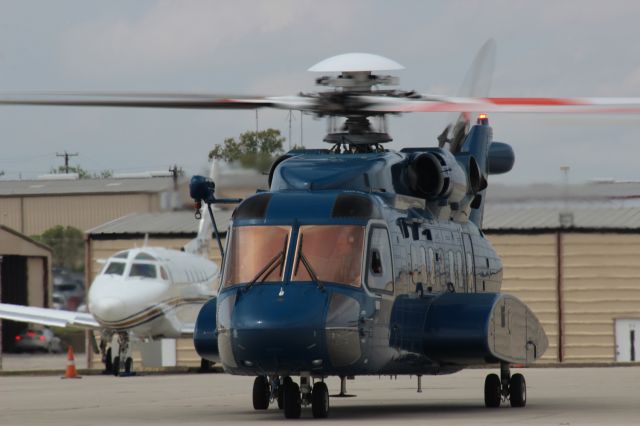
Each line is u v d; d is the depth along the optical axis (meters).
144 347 116.44
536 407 58.03
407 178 55.50
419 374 57.00
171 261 113.00
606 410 54.97
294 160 54.12
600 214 139.00
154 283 109.12
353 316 48.81
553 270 139.38
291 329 47.69
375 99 48.28
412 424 45.06
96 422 49.47
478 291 62.06
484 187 62.94
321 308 48.19
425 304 55.06
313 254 49.66
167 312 110.31
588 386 79.44
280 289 48.91
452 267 58.56
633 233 138.50
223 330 49.41
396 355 52.25
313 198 51.09
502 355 55.72
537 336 59.94
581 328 139.38
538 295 139.88
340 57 49.12
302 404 50.75
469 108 40.69
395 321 51.97
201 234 126.88
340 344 48.41
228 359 49.44
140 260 110.62
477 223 64.25
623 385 80.62
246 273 49.78
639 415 50.69
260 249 50.06
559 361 139.50
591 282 139.25
